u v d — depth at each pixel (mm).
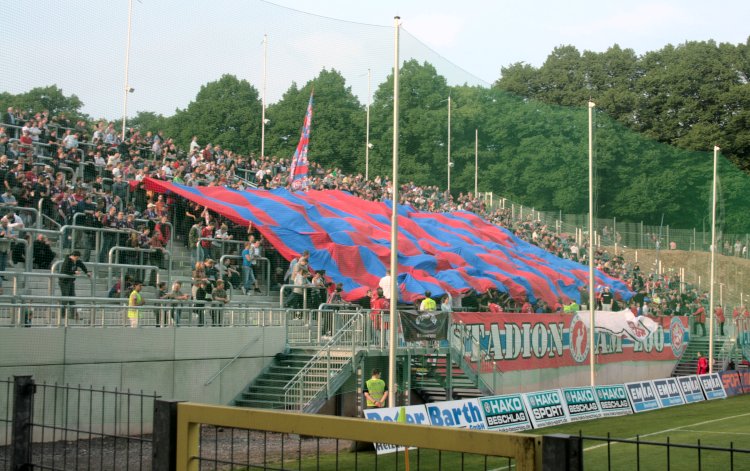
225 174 19594
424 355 22141
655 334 32438
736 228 37906
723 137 54688
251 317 19562
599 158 31516
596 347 28969
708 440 18750
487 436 4605
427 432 4773
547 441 4410
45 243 16156
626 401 24266
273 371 19938
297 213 20281
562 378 27016
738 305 37375
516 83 56688
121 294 17078
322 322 20594
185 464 5777
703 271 35844
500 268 25406
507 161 27250
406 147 23875
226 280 18719
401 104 23719
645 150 33406
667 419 22875
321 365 19812
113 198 17531
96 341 16109
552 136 29156
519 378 25094
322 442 16891
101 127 17391
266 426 5383
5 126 15703
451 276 23453
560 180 29250
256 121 20031
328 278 20438
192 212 18359
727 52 56875
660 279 33906
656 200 33688
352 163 22453
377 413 15352
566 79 56594
